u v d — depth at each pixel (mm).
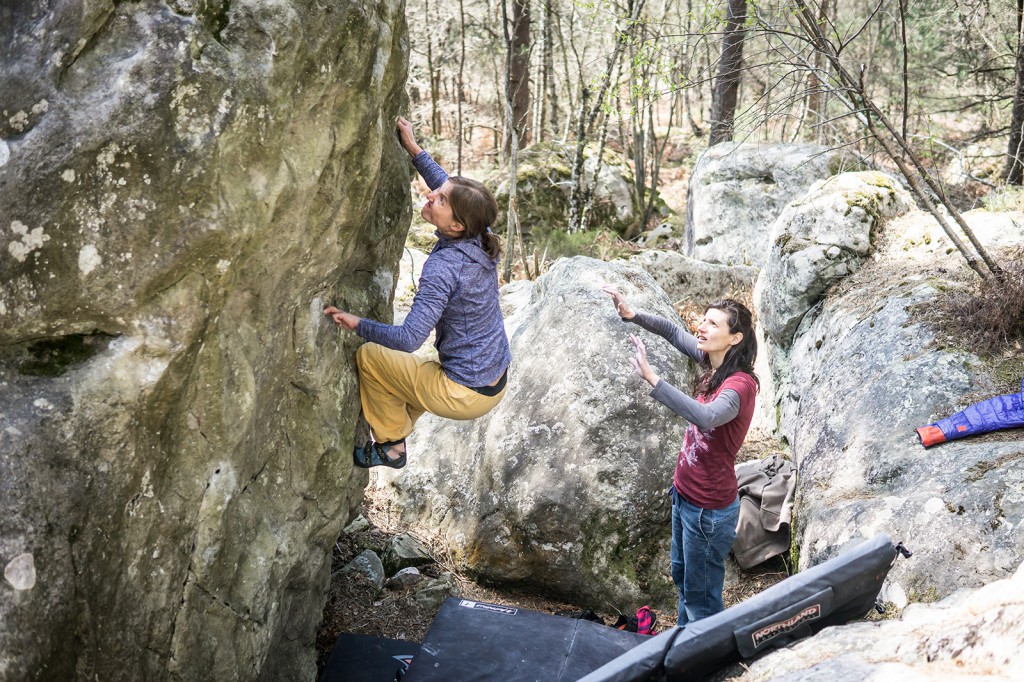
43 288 2184
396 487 5402
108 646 2422
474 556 4984
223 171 2332
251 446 2828
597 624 3695
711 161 10000
